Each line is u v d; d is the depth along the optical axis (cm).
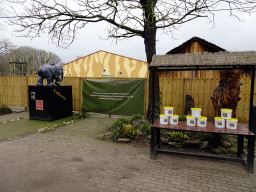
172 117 427
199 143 487
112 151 466
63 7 567
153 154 415
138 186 307
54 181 322
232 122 382
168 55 430
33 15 552
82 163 395
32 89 829
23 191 292
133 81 854
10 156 431
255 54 367
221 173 352
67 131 658
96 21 609
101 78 920
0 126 725
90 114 973
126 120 714
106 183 316
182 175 344
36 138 575
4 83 1196
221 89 476
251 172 353
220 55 388
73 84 1002
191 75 1062
